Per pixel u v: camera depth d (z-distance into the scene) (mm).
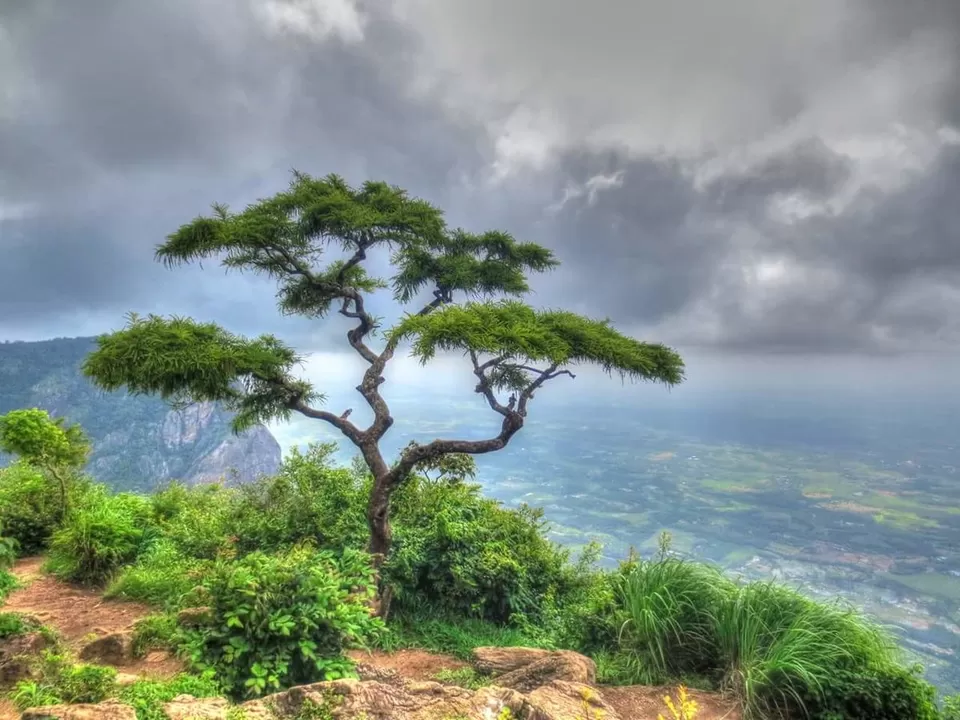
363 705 3496
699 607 6145
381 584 8227
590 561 10125
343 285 9523
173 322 8023
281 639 4840
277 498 10367
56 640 5324
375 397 8992
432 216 9703
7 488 12430
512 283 9977
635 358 7688
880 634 5316
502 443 8133
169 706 3340
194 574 7879
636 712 4887
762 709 4949
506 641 7914
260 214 8703
